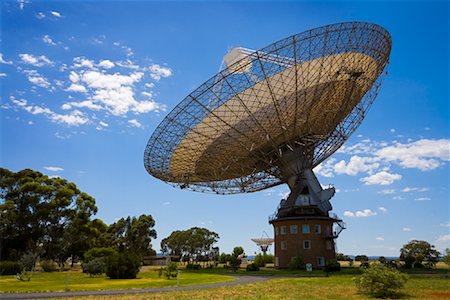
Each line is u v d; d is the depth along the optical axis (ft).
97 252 270.05
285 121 163.22
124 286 130.82
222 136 160.56
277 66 138.51
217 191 211.00
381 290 100.53
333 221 225.97
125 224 456.04
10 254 284.20
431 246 266.16
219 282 142.00
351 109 179.93
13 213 288.92
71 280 163.12
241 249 387.75
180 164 175.94
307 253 217.36
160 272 186.19
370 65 156.46
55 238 320.70
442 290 106.42
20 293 110.83
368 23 143.33
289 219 222.07
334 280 140.15
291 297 97.04
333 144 197.98
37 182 305.53
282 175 212.02
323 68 144.05
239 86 138.62
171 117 151.43
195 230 486.38
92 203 334.65
